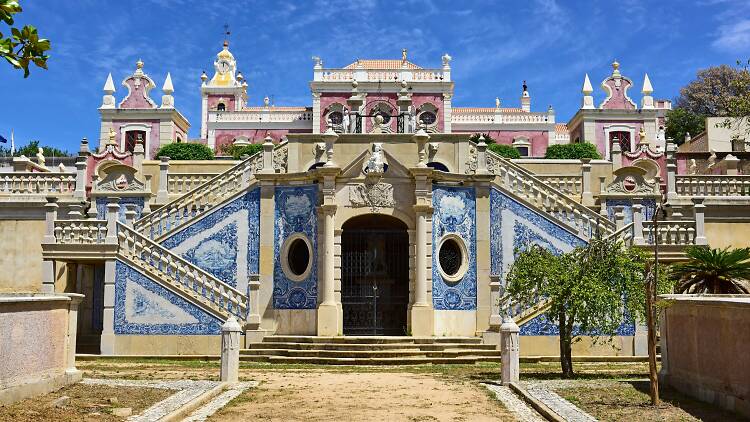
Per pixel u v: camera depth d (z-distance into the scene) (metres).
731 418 12.11
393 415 12.68
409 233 24.81
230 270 25.39
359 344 22.70
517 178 26.00
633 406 13.27
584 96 52.44
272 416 12.49
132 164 38.72
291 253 25.36
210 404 13.65
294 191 25.44
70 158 51.53
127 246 23.89
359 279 25.48
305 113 56.62
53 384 14.25
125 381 16.17
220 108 73.25
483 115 57.34
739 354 12.38
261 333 23.41
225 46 80.44
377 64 58.97
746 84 29.86
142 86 52.44
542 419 12.41
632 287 17.91
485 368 20.64
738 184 28.97
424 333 24.05
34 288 28.11
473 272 25.38
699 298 14.63
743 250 21.14
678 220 26.44
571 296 17.97
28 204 28.53
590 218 25.47
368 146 25.44
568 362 18.38
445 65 56.06
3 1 7.38
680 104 76.12
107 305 23.48
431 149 26.12
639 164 33.81
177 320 23.39
